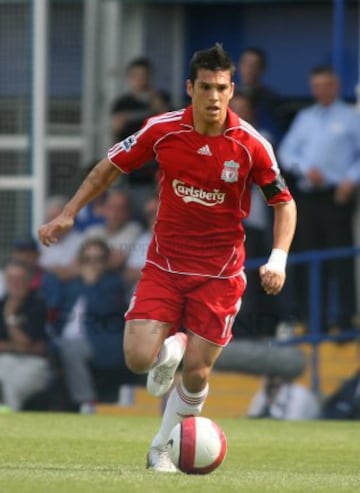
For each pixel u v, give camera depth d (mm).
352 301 58438
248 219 59750
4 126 65125
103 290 58656
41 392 57875
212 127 28250
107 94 67188
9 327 58500
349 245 59500
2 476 25672
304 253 59688
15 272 58656
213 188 28547
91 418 48062
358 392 55250
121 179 60531
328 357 58375
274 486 24922
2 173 64875
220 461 26922
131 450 34281
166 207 29000
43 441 36469
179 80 70000
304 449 36469
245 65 61719
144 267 29406
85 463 30344
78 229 59438
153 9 69375
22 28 65250
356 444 38469
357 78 69250
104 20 67562
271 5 71250
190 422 27094
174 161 28594
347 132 59250
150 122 28844
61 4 66750
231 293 29078
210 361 29031
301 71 71250
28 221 64188
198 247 28906
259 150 28531
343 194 59031
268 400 55906
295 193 59812
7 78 65250
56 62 66688
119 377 57531
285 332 58000
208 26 70938
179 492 23219
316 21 70938
